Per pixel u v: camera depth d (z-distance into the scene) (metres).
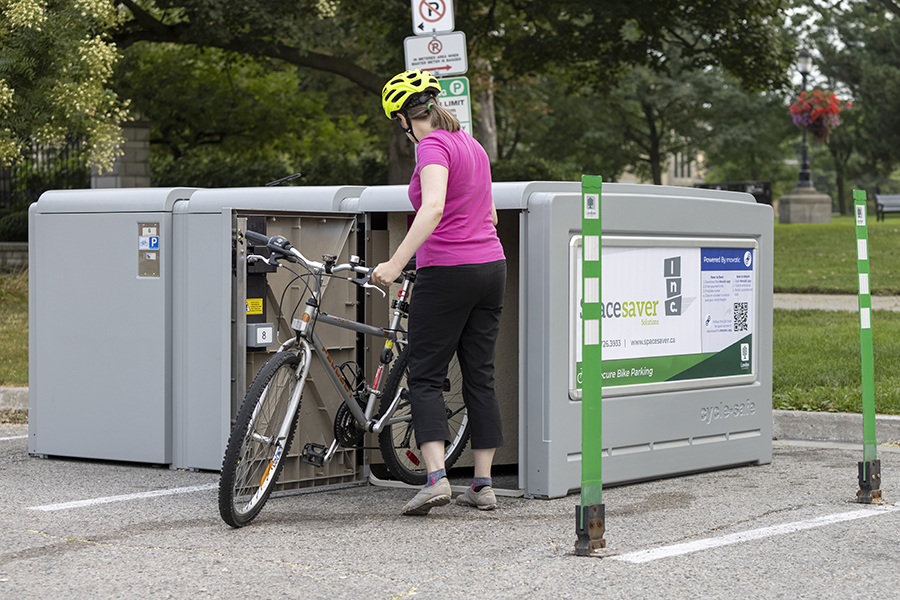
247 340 5.12
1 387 7.84
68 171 20.02
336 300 5.30
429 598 3.35
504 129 36.59
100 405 5.86
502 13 22.27
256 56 20.80
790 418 6.91
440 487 4.52
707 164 57.69
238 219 5.05
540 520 4.48
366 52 26.66
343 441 4.92
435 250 4.44
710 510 4.68
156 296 5.69
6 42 13.30
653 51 22.30
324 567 3.72
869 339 4.93
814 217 31.94
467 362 4.66
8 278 14.45
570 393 4.98
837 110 31.69
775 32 21.53
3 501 4.88
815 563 3.77
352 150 31.28
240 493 4.33
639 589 3.45
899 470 5.66
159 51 25.95
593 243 3.86
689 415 5.54
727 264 5.77
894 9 21.41
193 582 3.54
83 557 3.88
